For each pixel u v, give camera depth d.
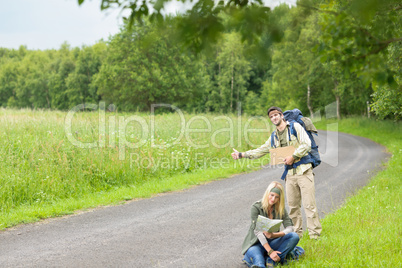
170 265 6.83
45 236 8.73
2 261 7.06
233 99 95.00
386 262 6.22
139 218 10.35
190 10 2.79
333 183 14.65
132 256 7.32
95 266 6.79
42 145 15.76
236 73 96.25
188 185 15.16
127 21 2.94
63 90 113.19
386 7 3.41
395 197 11.11
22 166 14.07
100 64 104.75
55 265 6.84
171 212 10.99
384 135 36.72
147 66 68.88
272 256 6.43
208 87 96.00
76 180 14.22
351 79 43.84
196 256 7.33
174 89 70.00
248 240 6.84
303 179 7.90
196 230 9.15
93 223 9.88
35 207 11.83
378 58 3.42
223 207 11.50
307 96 70.31
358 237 7.62
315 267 6.18
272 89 87.38
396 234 7.64
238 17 2.73
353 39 3.56
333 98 65.06
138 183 15.57
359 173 16.83
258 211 6.86
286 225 6.88
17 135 17.55
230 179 16.48
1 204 11.81
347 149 27.02
